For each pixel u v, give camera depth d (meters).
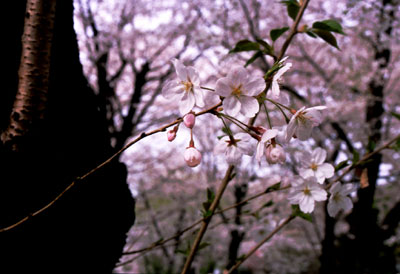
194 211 6.73
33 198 1.03
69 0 1.13
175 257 5.57
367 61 5.03
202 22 5.21
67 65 1.12
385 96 5.52
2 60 1.03
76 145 1.11
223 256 5.72
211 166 6.19
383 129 5.80
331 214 1.23
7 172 1.01
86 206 1.12
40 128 1.02
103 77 4.78
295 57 5.24
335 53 5.18
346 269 3.66
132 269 4.30
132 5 5.71
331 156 4.64
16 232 1.01
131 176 6.38
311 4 4.80
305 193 1.20
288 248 6.90
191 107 0.79
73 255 1.10
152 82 6.83
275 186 1.22
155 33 6.05
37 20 0.98
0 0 1.03
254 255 4.82
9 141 1.00
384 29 4.42
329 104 5.06
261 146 0.86
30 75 0.99
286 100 0.90
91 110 1.18
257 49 1.23
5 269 1.01
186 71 0.81
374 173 3.79
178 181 6.51
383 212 6.30
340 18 4.50
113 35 5.56
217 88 0.78
